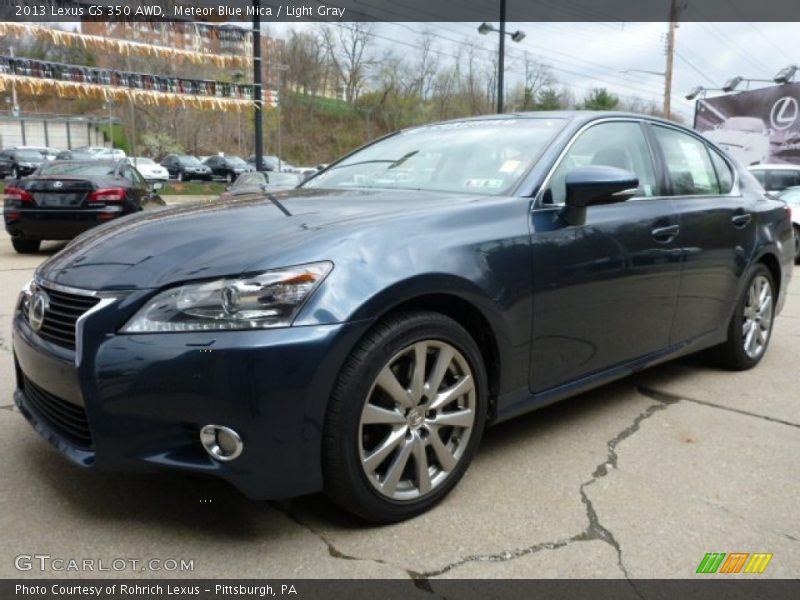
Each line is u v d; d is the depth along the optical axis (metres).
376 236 2.45
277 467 2.21
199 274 2.24
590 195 2.91
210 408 2.15
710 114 27.48
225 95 22.53
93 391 2.25
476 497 2.73
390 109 66.06
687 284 3.77
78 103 55.75
